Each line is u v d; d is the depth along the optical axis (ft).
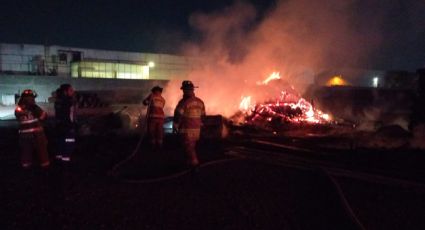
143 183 26.78
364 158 37.52
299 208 21.89
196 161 28.35
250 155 37.35
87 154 37.45
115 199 23.04
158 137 40.19
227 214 20.70
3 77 96.32
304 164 33.14
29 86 98.58
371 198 24.02
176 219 19.79
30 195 23.70
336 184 25.18
